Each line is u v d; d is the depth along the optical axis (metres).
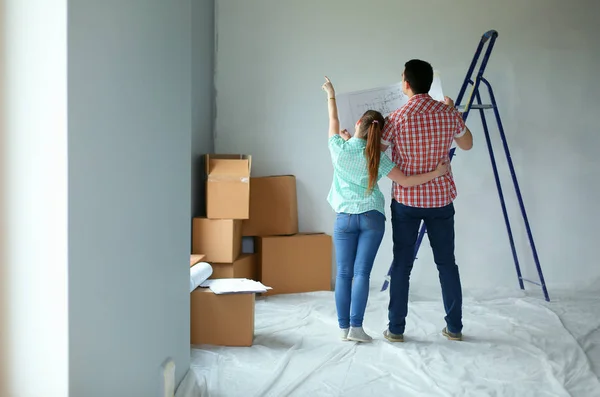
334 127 3.30
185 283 2.58
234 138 4.55
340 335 3.31
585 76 4.48
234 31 4.50
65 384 1.50
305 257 4.27
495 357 2.96
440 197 3.13
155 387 2.18
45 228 1.49
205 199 4.21
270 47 4.50
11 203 1.50
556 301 4.12
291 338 3.24
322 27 4.48
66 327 1.49
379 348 3.10
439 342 3.20
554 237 4.54
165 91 2.24
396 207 3.20
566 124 4.50
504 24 4.45
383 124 3.15
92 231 1.61
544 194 4.52
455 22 4.45
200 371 2.69
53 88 1.46
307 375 2.67
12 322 1.51
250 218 4.30
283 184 4.32
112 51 1.71
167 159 2.28
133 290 1.93
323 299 4.09
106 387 1.73
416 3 4.45
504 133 4.48
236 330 3.08
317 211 4.55
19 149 1.49
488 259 4.54
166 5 2.22
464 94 4.48
